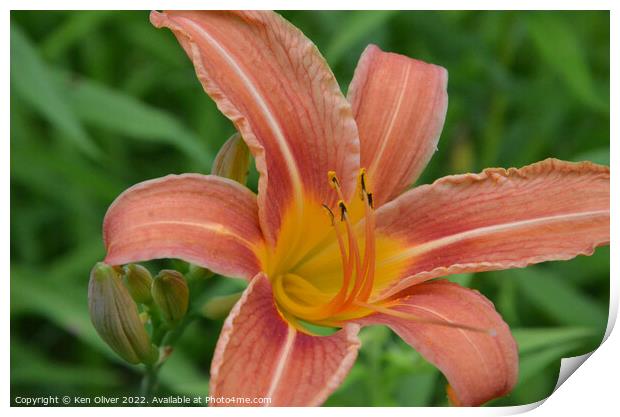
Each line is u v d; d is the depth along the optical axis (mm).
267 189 488
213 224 470
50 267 619
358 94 509
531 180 506
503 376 472
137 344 489
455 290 492
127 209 463
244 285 572
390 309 485
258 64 492
